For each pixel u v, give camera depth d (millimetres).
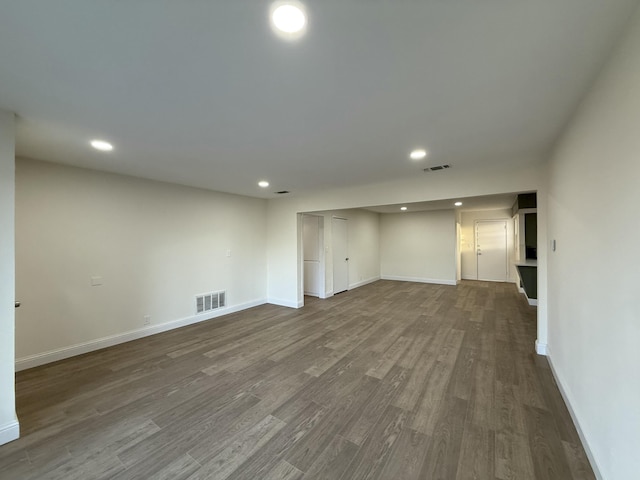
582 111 1770
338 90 1631
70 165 3240
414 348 3568
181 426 2105
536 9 1052
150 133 2266
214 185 4434
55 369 2998
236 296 5348
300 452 1849
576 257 1998
